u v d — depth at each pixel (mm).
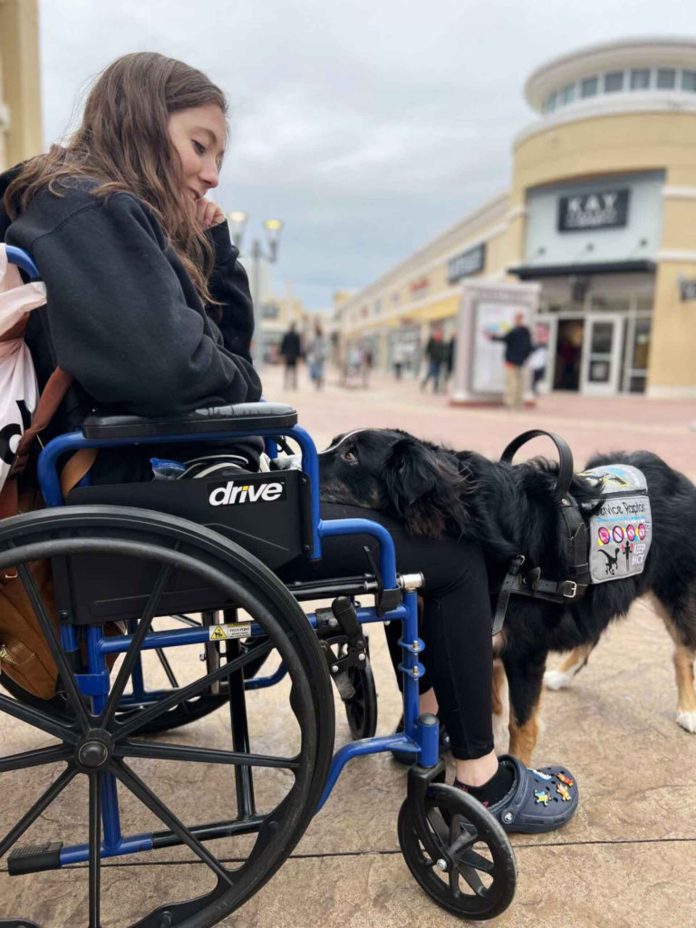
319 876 1755
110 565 1313
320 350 20234
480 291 13633
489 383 14023
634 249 18281
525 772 1904
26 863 1422
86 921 1624
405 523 1627
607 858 1831
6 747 2293
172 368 1217
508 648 1984
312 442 1380
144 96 1427
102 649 1356
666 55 18922
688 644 2469
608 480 2178
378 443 1711
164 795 2078
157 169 1460
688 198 17562
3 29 6547
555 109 21375
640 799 2076
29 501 1463
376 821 1971
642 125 17438
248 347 1893
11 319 1239
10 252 1231
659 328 18094
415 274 35062
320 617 1496
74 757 1325
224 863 1800
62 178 1307
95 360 1224
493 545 1727
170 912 1455
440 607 1697
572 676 2758
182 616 1905
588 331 19516
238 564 1283
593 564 1991
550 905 1673
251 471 1495
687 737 2418
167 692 2131
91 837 1352
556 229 19453
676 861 1823
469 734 1746
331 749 1410
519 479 1937
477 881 1618
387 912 1646
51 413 1348
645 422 11312
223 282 1814
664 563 2346
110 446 1376
